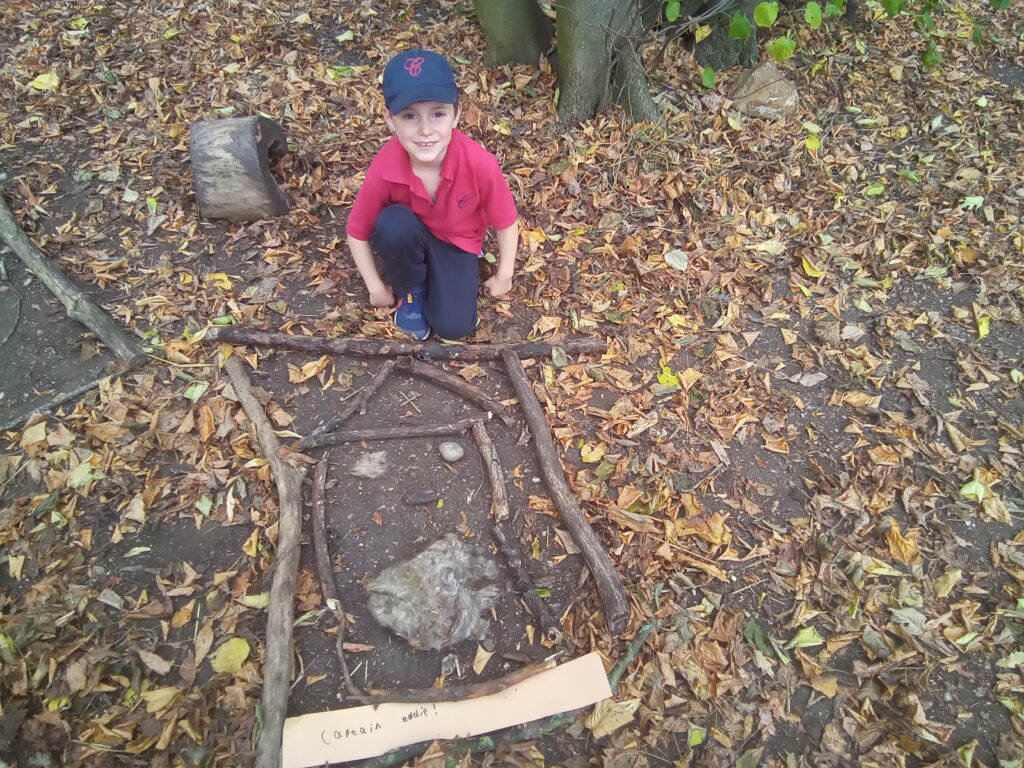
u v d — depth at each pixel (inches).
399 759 70.9
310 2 166.6
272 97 142.8
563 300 113.9
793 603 83.2
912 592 83.9
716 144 143.3
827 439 99.2
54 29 154.4
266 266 114.6
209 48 152.7
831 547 87.6
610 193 131.3
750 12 155.4
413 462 93.5
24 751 68.0
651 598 82.0
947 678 77.8
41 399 94.7
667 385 103.3
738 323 113.0
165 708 71.4
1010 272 121.8
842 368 108.0
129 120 136.7
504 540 85.4
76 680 72.1
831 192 135.6
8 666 72.3
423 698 73.6
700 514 89.7
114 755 68.2
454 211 93.1
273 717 69.9
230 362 99.5
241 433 93.2
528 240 122.2
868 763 71.9
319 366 101.4
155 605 78.3
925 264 124.0
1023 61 172.1
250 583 80.7
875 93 159.6
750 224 128.1
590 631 79.3
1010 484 94.5
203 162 112.5
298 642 77.6
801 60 166.7
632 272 118.8
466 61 155.0
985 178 139.4
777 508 91.4
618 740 72.6
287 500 85.6
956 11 185.5
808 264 121.6
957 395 105.1
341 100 143.6
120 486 86.9
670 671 76.9
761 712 74.8
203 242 117.4
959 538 89.3
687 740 72.7
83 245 115.4
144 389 96.5
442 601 79.6
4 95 138.8
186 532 84.4
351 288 112.9
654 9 153.9
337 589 81.6
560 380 103.1
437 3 169.6
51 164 127.2
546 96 148.9
